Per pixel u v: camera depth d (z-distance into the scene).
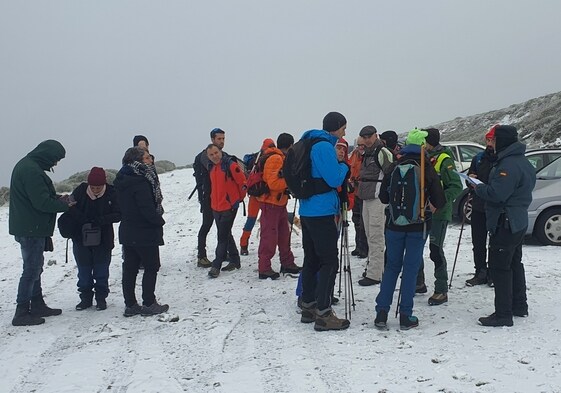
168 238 12.05
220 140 8.44
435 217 6.40
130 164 6.58
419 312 6.32
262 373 4.85
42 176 6.26
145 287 6.70
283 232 8.21
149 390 4.60
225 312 6.69
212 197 8.41
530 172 5.59
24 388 4.78
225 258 9.07
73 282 8.55
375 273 7.49
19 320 6.44
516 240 5.59
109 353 5.52
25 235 6.29
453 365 4.74
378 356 5.05
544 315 5.98
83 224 6.82
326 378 4.66
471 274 7.82
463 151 13.51
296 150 5.85
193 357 5.32
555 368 4.57
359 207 9.03
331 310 5.89
